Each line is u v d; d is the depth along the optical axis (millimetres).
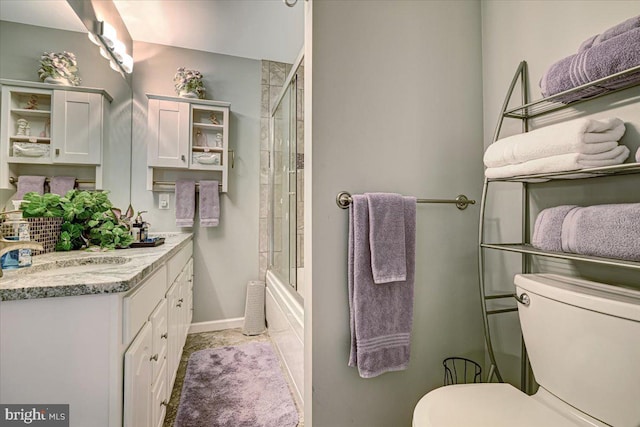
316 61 1074
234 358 2111
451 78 1306
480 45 1373
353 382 1119
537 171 893
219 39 2480
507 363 1252
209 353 2191
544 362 905
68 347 837
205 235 2641
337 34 1107
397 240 1099
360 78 1139
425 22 1260
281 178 2596
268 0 2020
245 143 2766
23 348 809
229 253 2709
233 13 2150
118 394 871
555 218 899
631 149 876
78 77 1639
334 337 1091
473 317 1337
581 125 782
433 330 1270
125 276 931
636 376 691
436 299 1279
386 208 1090
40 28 1379
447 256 1299
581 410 803
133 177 2416
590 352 775
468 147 1332
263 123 2816
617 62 750
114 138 2076
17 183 1260
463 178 1320
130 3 2033
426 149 1251
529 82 1159
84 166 1719
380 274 1061
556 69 908
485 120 1355
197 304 2621
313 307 1065
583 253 817
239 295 2742
